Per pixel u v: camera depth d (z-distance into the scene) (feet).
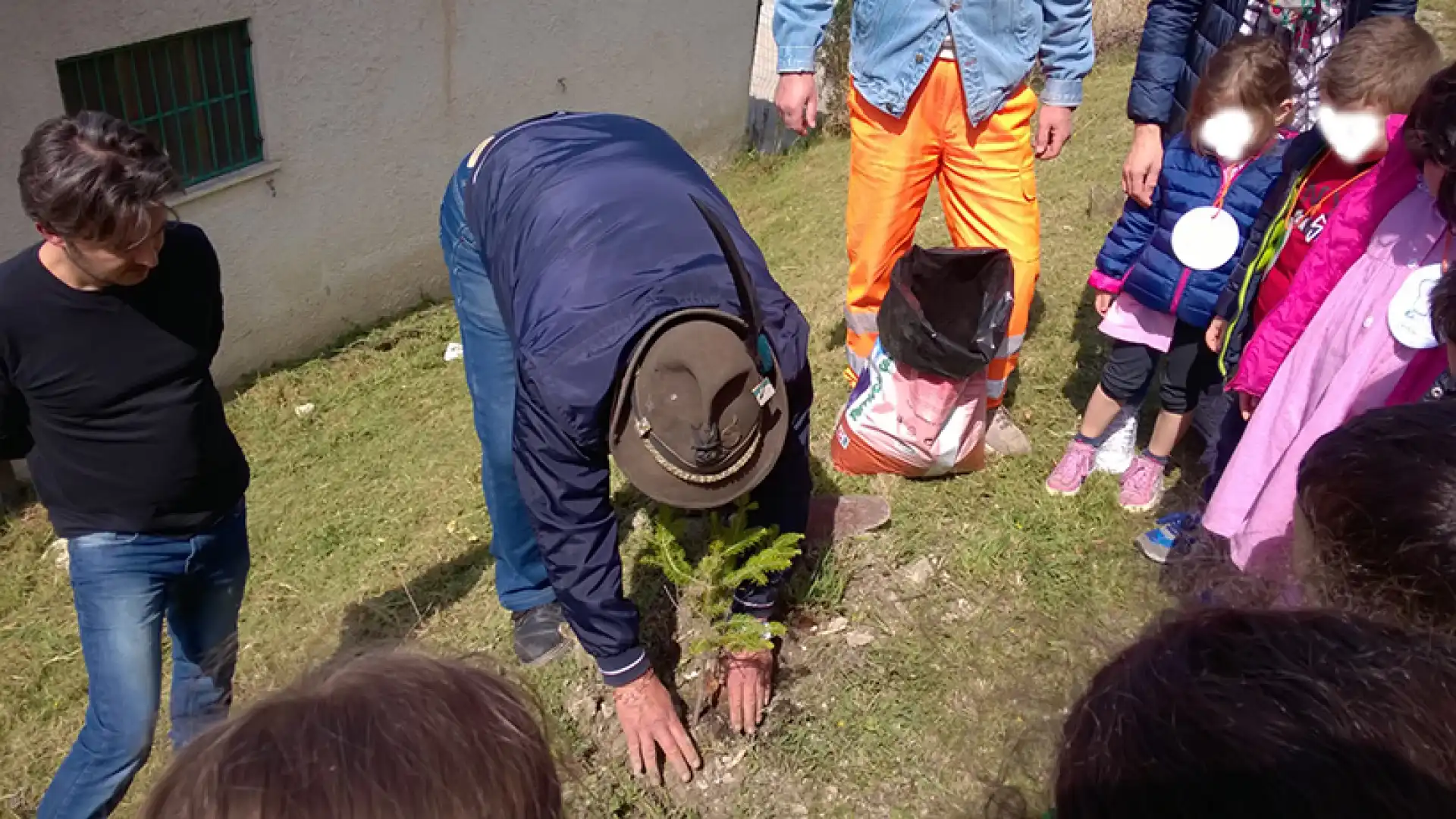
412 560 15.29
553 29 30.99
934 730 9.91
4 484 18.63
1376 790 3.01
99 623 9.95
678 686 10.53
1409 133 7.82
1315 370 9.11
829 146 37.24
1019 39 12.07
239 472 10.60
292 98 24.73
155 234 8.83
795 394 8.23
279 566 16.38
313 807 3.37
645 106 35.27
